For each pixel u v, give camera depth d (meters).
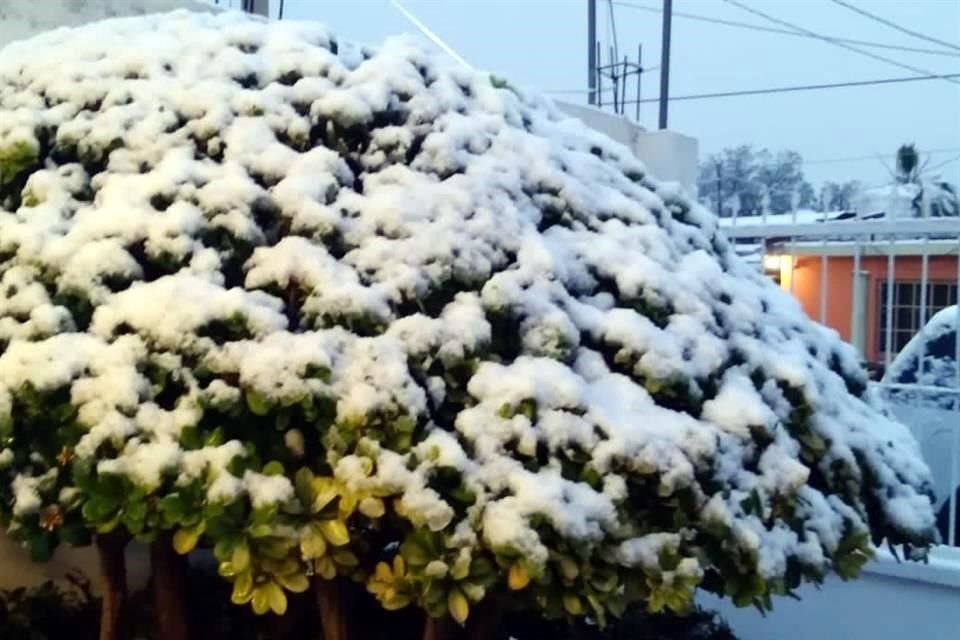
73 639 3.15
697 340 2.78
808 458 2.88
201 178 2.69
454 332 2.52
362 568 2.46
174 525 2.34
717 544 2.55
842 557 2.82
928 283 5.14
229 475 2.29
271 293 2.55
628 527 2.38
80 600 3.35
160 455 2.31
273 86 2.94
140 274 2.57
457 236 2.68
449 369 2.50
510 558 2.27
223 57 2.99
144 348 2.42
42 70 3.01
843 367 3.48
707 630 3.93
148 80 2.95
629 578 2.41
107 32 3.21
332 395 2.37
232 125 2.83
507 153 3.03
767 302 3.36
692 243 3.35
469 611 2.62
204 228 2.61
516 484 2.33
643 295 2.82
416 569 2.29
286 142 2.86
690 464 2.48
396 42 3.29
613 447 2.41
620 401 2.57
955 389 4.78
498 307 2.59
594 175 3.27
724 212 6.22
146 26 3.29
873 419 3.32
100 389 2.38
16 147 2.78
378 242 2.64
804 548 2.68
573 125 3.58
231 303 2.43
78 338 2.46
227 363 2.39
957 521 4.90
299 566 2.33
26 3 3.90
